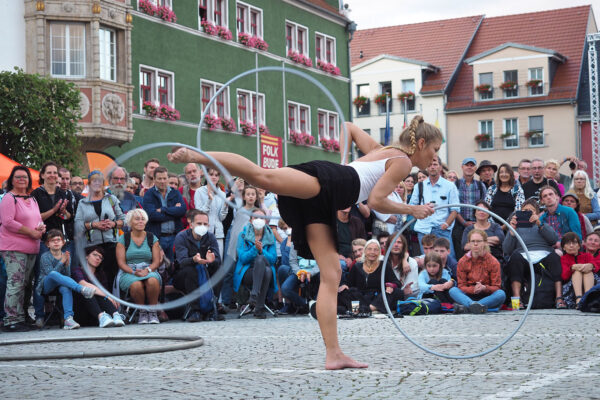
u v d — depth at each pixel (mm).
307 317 10883
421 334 7445
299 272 11266
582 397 3863
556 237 11227
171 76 28609
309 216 5078
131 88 25453
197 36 29891
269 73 33906
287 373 4980
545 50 53312
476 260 10602
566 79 53469
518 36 56281
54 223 10500
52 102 21125
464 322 8758
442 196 12188
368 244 10555
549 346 6062
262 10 33750
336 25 39156
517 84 54031
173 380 4824
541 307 11125
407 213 5164
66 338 8078
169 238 11391
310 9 36969
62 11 24016
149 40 27453
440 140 5234
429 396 3998
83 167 24109
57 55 24156
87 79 24141
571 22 55969
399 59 55906
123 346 7375
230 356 6059
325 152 37688
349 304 10453
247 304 11266
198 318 10641
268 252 11359
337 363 5121
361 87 57344
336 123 38812
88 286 10039
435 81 55500
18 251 10047
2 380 5121
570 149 52719
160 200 11398
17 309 10055
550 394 3955
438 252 11305
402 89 56125
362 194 5055
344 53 39719
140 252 10414
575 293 10875
